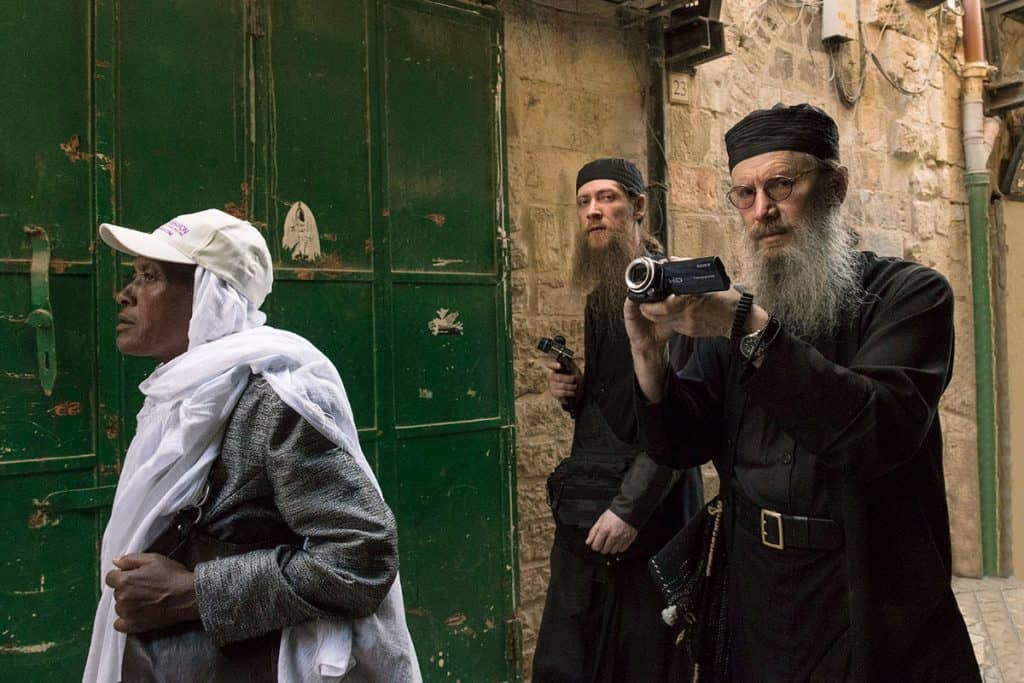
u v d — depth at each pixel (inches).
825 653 60.8
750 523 65.6
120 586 51.6
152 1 99.8
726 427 68.9
